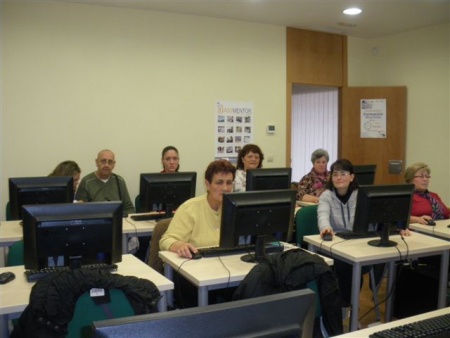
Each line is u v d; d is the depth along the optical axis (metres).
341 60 6.19
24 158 4.52
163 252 2.68
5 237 3.10
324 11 5.03
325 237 3.08
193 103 5.26
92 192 4.36
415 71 5.91
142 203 3.56
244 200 2.40
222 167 2.68
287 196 2.52
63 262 2.07
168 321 0.80
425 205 3.88
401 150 6.06
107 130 4.85
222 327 0.84
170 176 3.56
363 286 4.23
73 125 4.70
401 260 3.04
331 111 6.41
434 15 5.18
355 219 2.93
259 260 2.48
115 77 4.86
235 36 5.45
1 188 4.45
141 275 2.25
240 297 1.91
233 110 5.49
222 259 2.55
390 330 1.59
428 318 1.72
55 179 3.16
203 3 4.71
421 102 5.86
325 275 1.99
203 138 5.34
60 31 4.59
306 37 5.89
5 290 2.04
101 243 2.10
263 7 4.87
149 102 5.03
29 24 4.47
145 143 5.04
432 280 3.22
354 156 6.19
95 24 4.74
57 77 4.61
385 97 6.06
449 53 5.50
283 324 0.90
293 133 6.91
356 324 2.74
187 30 5.18
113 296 1.58
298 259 1.98
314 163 5.11
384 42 6.29
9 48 4.41
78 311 1.54
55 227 2.02
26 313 1.54
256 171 4.05
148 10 4.96
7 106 4.43
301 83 5.91
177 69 5.15
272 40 5.68
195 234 2.77
